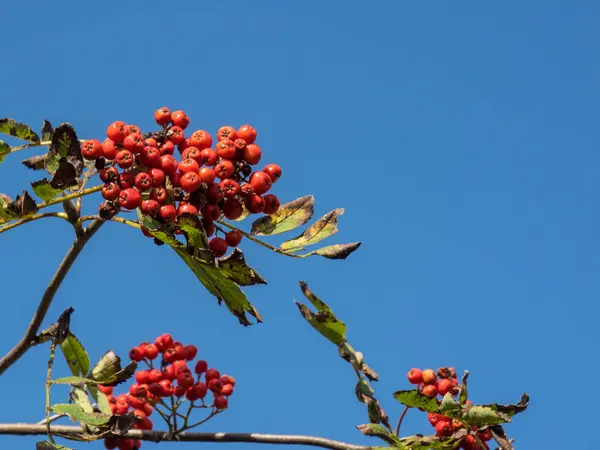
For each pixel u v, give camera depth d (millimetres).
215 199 1059
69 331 1102
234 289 1040
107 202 1054
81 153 1056
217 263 1035
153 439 1104
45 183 1046
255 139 1081
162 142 1070
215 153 1069
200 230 1032
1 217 1051
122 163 1050
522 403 1108
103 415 1077
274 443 1094
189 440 1104
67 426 1086
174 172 1057
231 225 1074
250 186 1072
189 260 1045
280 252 1077
